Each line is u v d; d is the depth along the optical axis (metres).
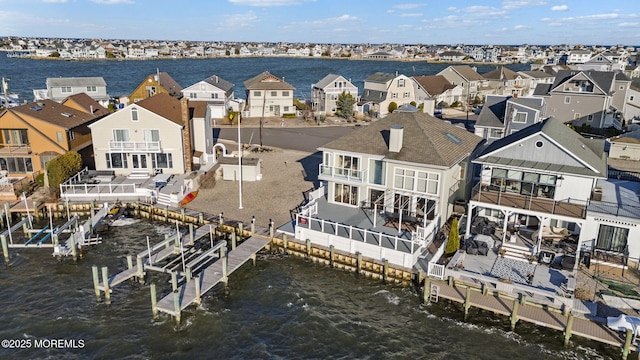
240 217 38.97
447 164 32.97
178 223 39.28
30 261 33.31
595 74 74.12
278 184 47.28
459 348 24.95
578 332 24.45
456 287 28.73
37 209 39.59
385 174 35.66
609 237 30.61
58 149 45.91
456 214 37.97
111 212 39.84
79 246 34.03
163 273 31.69
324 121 85.12
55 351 24.38
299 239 34.62
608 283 28.03
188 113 50.22
